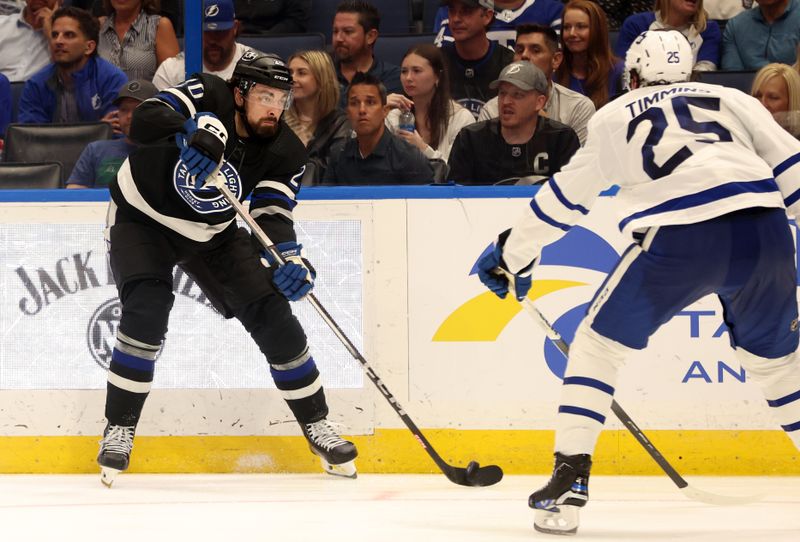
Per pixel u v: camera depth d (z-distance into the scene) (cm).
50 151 1095
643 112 664
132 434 880
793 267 660
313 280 891
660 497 829
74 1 1341
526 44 1114
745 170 643
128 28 1212
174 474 969
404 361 970
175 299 977
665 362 956
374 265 975
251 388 973
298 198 980
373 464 967
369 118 1032
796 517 729
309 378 912
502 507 768
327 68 1041
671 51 675
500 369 964
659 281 647
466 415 965
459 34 1100
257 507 764
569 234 966
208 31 1063
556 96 1068
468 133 1044
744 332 674
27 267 987
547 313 968
